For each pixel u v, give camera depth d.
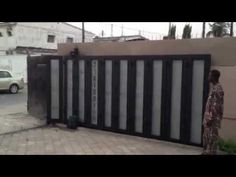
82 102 7.33
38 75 8.36
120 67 6.65
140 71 6.37
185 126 5.80
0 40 25.33
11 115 9.02
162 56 6.02
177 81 5.91
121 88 6.66
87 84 7.16
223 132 5.61
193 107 5.75
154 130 6.23
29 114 9.14
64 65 7.57
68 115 7.59
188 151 5.48
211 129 4.54
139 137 6.41
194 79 5.71
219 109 4.49
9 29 25.16
